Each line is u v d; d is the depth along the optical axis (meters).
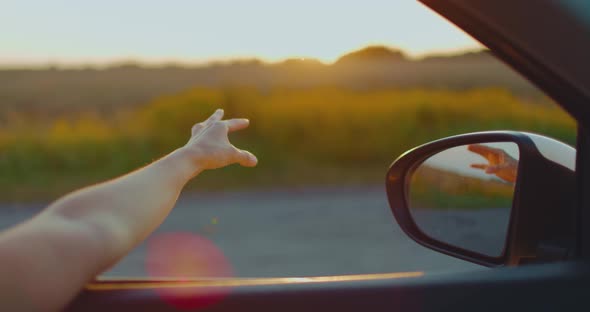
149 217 0.81
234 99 13.62
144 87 35.59
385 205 8.46
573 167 1.09
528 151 1.20
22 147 11.62
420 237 1.52
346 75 30.03
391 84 30.28
